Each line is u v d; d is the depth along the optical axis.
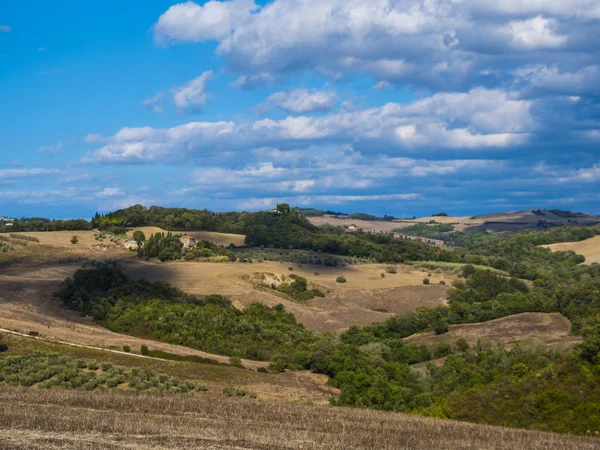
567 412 52.16
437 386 75.56
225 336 100.88
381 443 36.47
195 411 43.22
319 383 74.50
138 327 100.56
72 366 61.97
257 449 32.53
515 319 118.12
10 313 89.31
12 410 38.31
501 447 37.94
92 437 32.66
